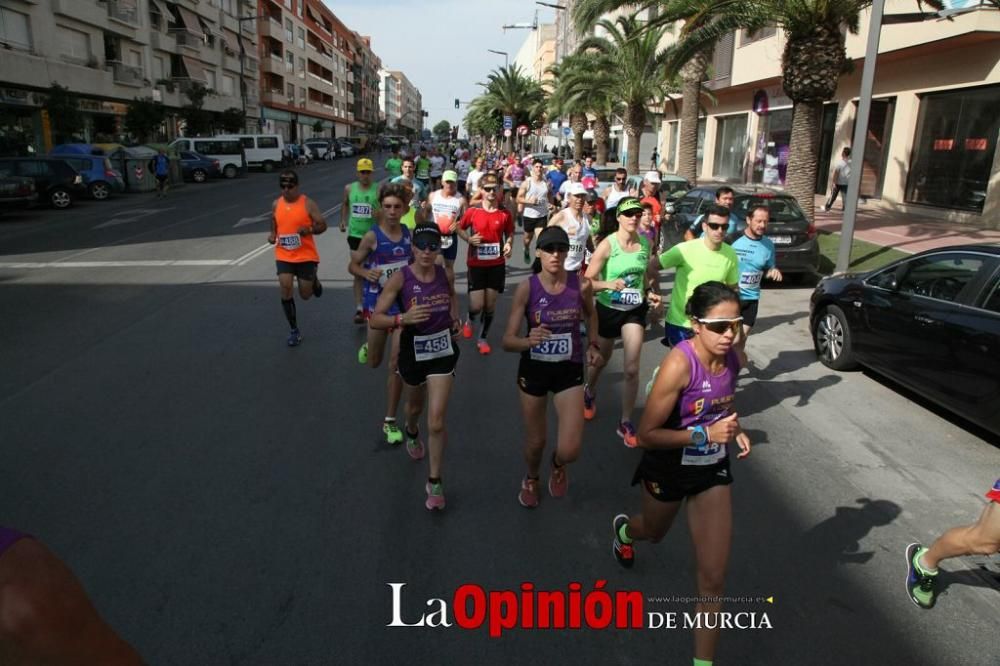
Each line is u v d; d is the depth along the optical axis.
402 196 6.10
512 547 3.85
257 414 5.68
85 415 5.61
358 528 4.00
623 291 5.28
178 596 3.36
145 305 9.51
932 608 3.40
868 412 6.07
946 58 17.25
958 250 5.85
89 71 34.19
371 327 4.22
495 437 5.34
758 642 3.15
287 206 7.38
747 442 2.98
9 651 1.11
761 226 6.23
